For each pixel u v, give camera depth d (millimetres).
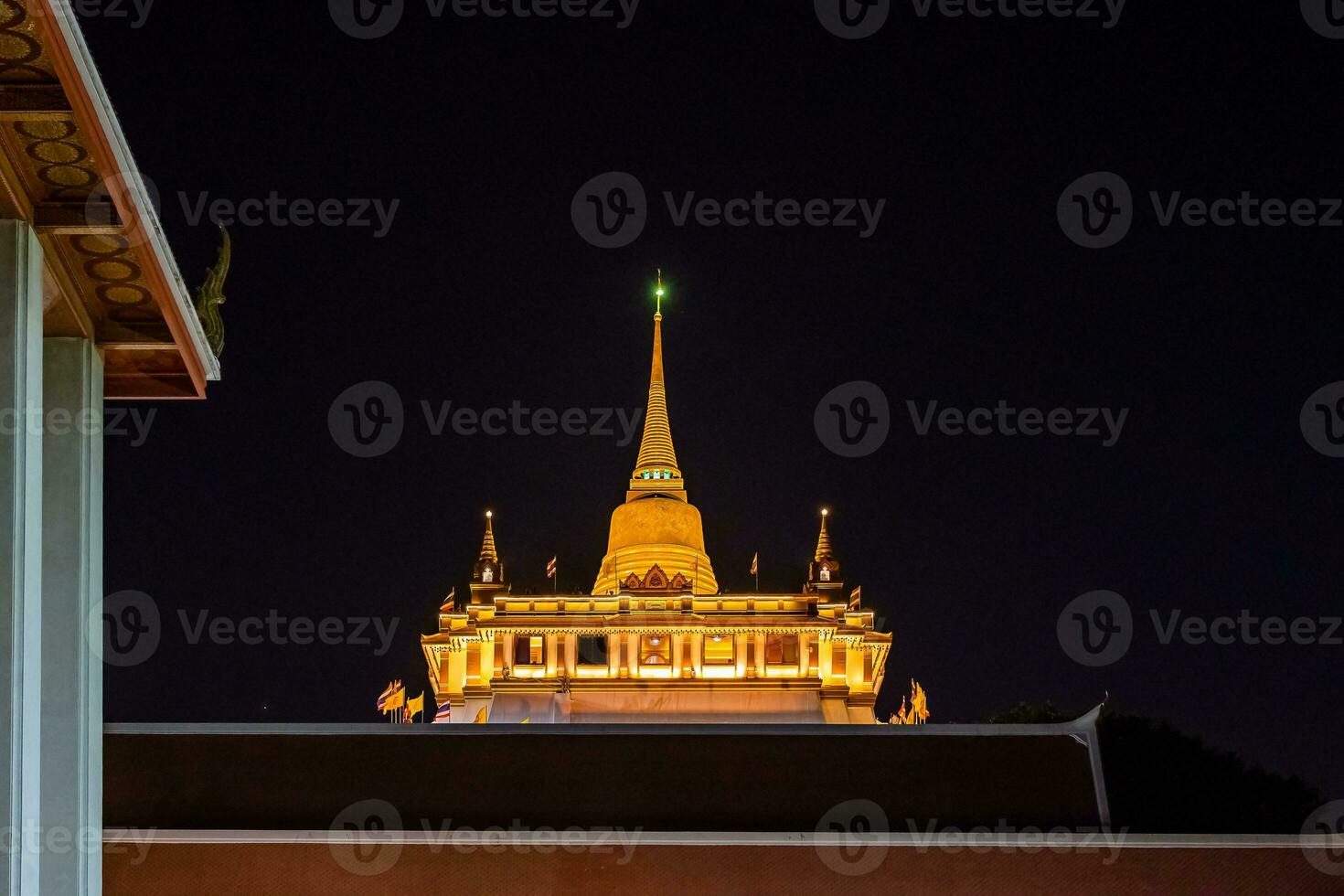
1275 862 63562
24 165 30828
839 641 124000
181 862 63344
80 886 34812
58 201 31984
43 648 35594
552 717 119875
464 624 127938
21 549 29516
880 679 131875
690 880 62906
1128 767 76375
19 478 29719
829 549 133500
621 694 121000
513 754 69938
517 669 123125
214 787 68188
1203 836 64438
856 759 70125
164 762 69312
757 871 63344
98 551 37844
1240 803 75250
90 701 36406
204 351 40844
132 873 62906
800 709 120188
